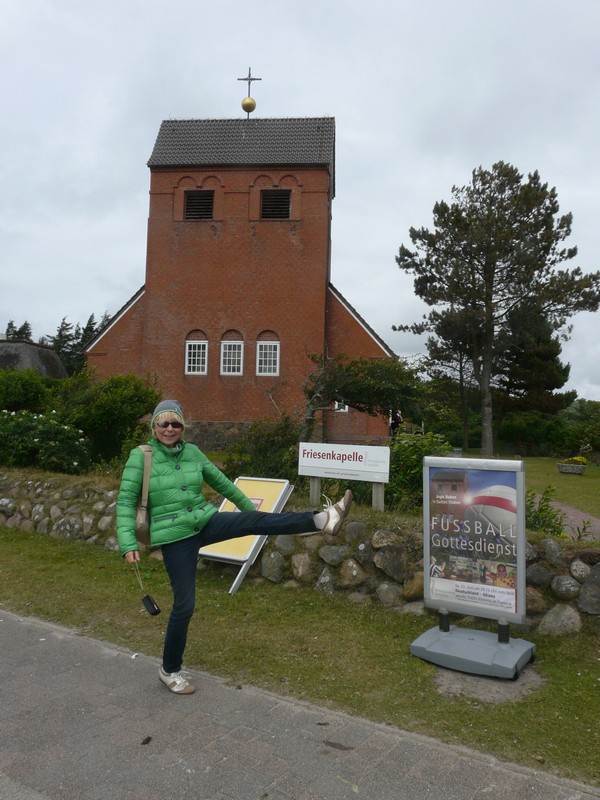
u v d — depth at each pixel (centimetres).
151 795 323
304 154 2878
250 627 572
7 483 1056
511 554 497
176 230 2862
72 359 6391
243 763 352
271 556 693
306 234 2812
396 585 611
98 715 409
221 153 2916
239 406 2780
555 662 485
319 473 735
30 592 689
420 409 1245
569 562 539
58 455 1122
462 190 4131
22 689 450
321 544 668
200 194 2888
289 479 877
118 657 511
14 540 925
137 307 2895
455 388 4538
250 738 379
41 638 555
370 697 433
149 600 434
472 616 561
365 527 648
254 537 703
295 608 618
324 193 2823
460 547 521
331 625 573
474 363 4128
